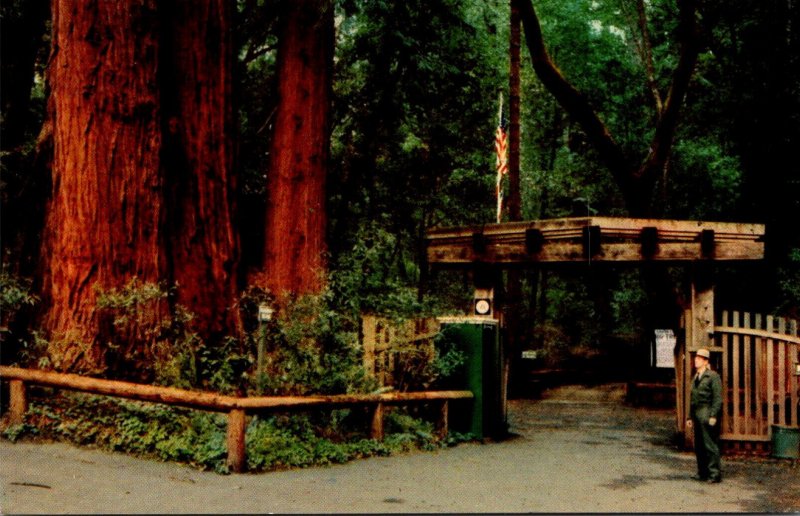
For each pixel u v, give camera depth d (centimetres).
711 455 1124
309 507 806
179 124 1456
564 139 4294
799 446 1348
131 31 1304
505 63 3241
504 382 1614
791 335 1387
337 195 2542
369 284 1489
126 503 762
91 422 1063
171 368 1165
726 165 2986
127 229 1279
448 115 2803
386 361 1451
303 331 1254
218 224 1468
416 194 2873
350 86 2541
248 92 2378
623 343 3728
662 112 2372
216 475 934
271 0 2138
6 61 1652
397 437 1285
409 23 2259
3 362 1269
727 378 1416
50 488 806
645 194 2409
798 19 2417
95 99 1278
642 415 2216
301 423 1162
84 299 1231
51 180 1374
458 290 3222
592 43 3719
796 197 2566
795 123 2481
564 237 1502
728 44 2633
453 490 963
